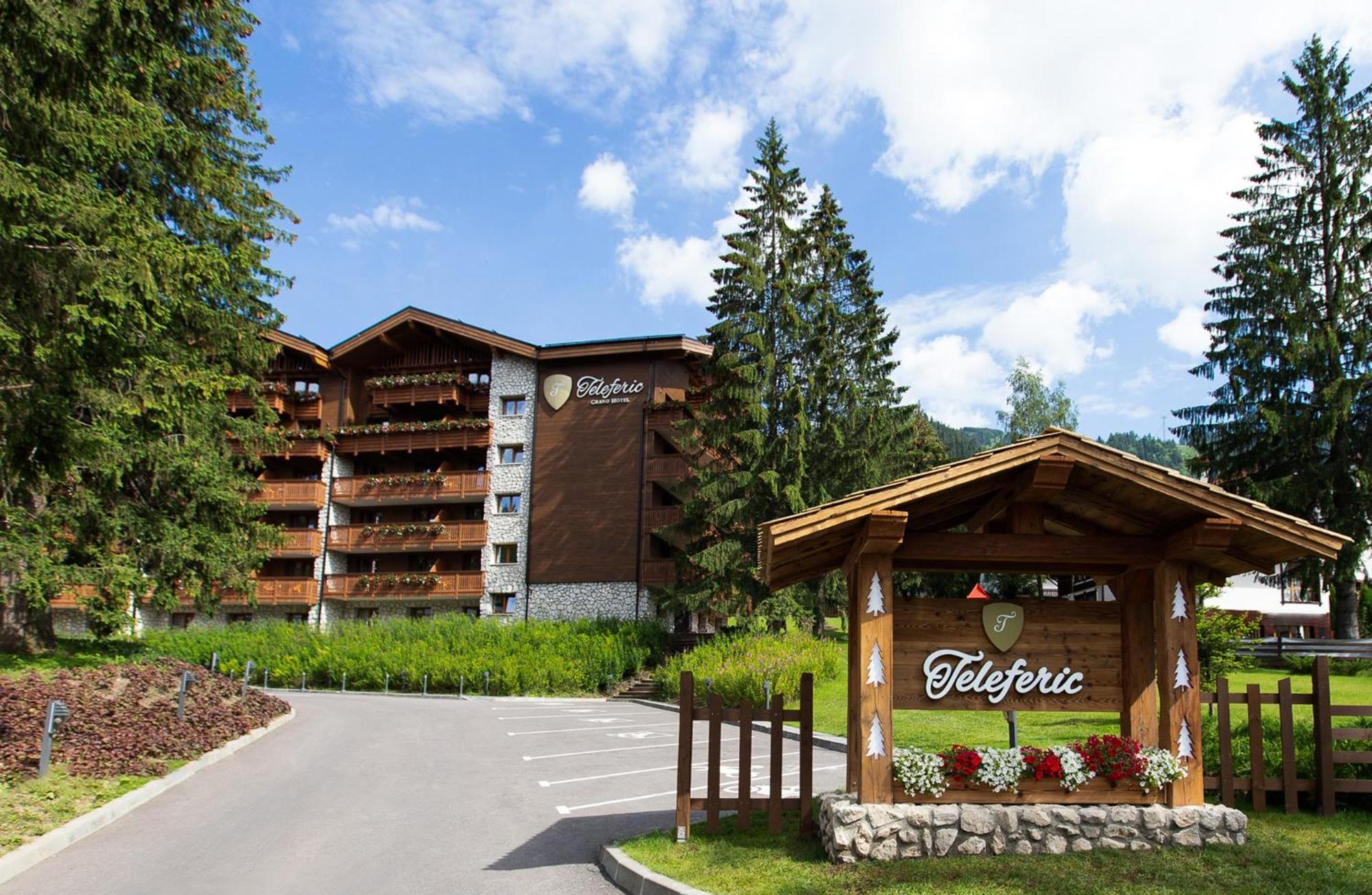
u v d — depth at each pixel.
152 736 14.40
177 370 15.63
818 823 8.23
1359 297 27.92
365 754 15.71
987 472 7.79
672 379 40.66
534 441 41.38
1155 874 6.95
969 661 8.12
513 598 40.72
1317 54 29.14
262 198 23.97
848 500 7.69
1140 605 8.34
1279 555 8.02
